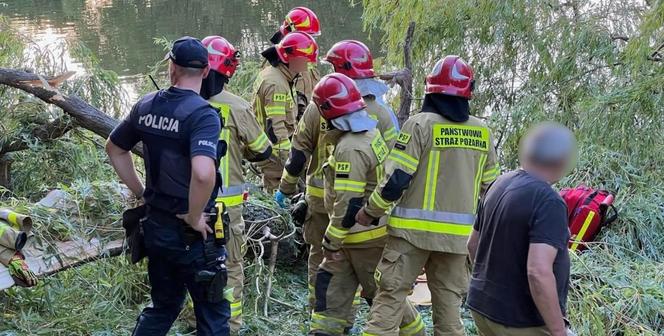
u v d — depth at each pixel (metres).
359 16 14.27
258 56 12.09
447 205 3.70
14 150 5.92
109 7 17.81
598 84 7.15
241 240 4.21
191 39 3.43
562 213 2.74
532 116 7.04
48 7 17.81
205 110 3.35
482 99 7.91
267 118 5.52
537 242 2.71
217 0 17.72
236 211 4.16
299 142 4.28
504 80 7.87
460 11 7.87
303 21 6.27
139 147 5.30
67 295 4.49
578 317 4.25
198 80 3.45
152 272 3.60
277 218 5.11
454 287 3.84
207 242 3.45
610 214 5.43
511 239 2.81
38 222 4.38
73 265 4.31
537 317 2.83
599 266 4.77
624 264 4.91
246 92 7.26
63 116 5.72
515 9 7.59
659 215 5.45
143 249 3.51
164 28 14.99
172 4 17.80
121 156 3.56
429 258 3.88
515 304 2.83
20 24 15.58
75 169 6.00
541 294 2.68
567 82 7.22
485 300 2.92
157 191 3.42
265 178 5.62
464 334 3.90
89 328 4.25
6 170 6.03
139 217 3.53
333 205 3.91
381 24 8.56
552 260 2.69
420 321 4.03
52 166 6.06
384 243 3.96
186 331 4.36
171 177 3.37
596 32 7.14
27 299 4.41
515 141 7.14
